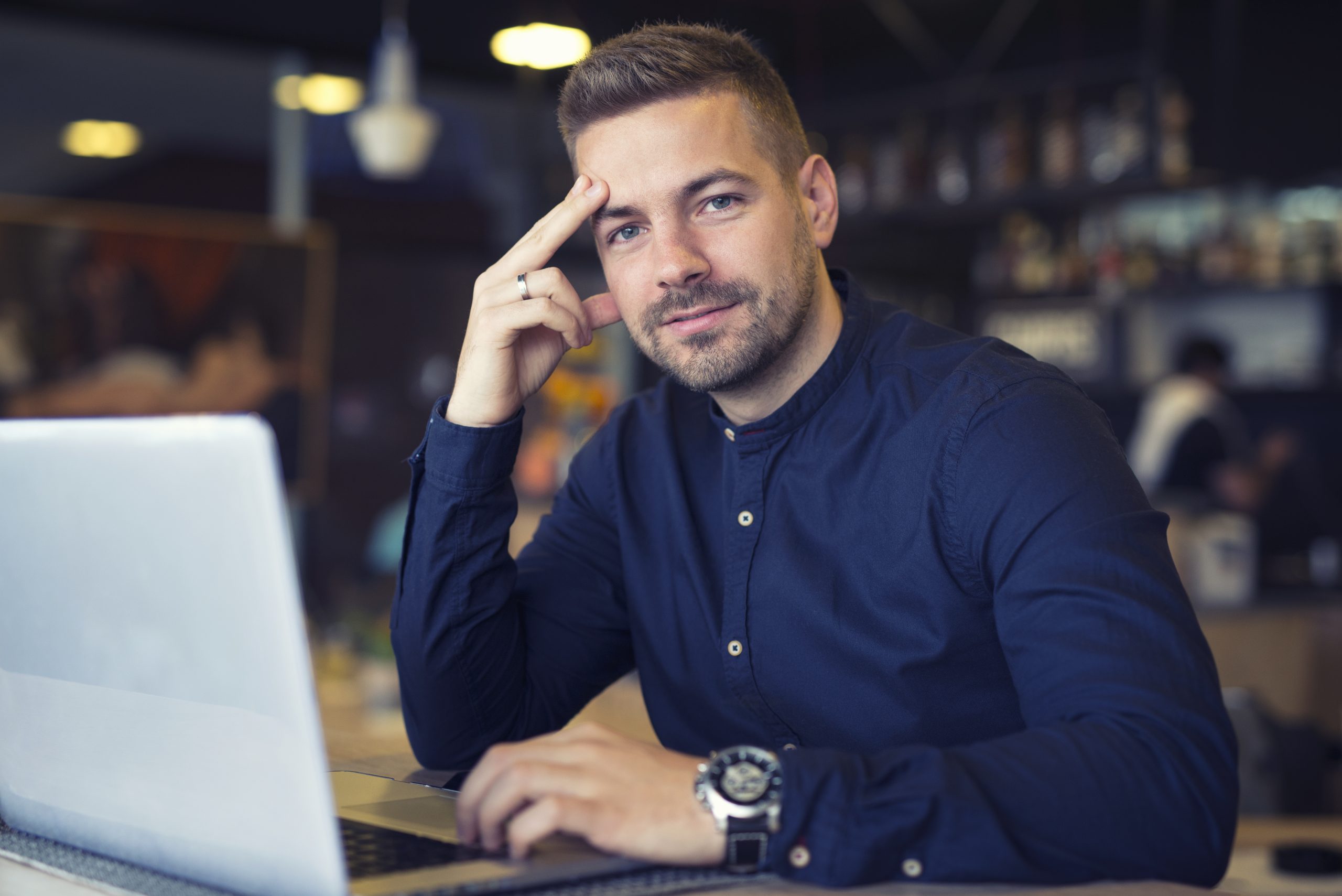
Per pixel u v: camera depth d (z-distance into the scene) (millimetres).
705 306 1204
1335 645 3797
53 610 884
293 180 5000
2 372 4520
